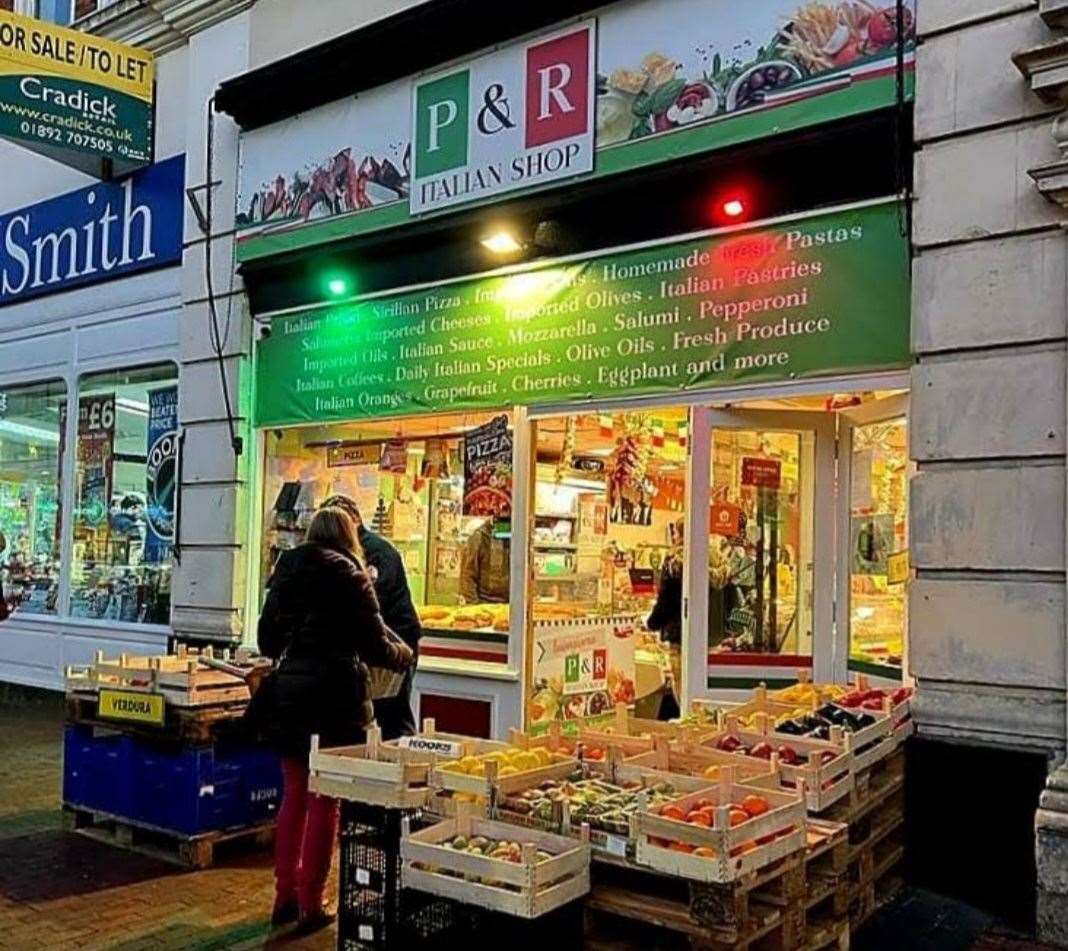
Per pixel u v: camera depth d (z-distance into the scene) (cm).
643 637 777
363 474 809
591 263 661
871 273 554
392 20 736
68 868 561
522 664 691
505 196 693
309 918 483
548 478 724
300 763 489
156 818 584
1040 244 489
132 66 930
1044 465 484
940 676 505
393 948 398
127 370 984
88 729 631
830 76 566
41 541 1079
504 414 714
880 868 476
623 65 644
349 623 491
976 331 502
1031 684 482
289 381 828
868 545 641
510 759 412
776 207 587
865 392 566
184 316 897
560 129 668
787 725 475
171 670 599
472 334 718
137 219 962
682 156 618
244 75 832
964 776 495
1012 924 476
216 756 577
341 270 792
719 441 660
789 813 363
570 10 662
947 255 513
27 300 1090
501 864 345
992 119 504
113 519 992
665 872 344
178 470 898
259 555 854
